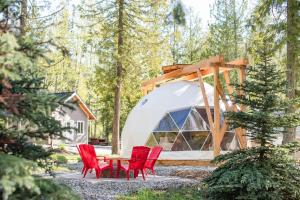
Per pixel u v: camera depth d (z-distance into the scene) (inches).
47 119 183.2
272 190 293.1
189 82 766.5
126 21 912.9
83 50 959.6
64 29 1085.1
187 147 668.7
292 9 565.9
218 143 578.6
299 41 560.4
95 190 358.0
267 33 606.5
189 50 1453.0
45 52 173.8
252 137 313.7
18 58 153.5
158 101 733.3
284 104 307.1
